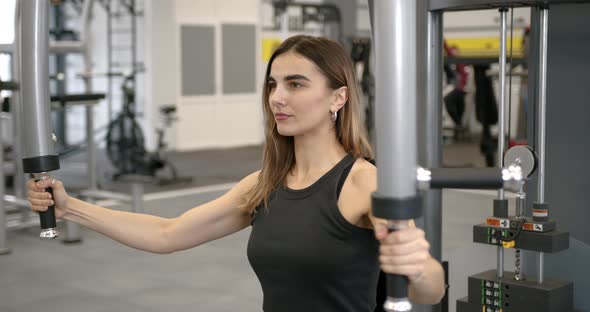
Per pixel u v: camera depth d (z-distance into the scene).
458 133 10.74
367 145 1.67
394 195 1.05
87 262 5.57
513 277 2.69
